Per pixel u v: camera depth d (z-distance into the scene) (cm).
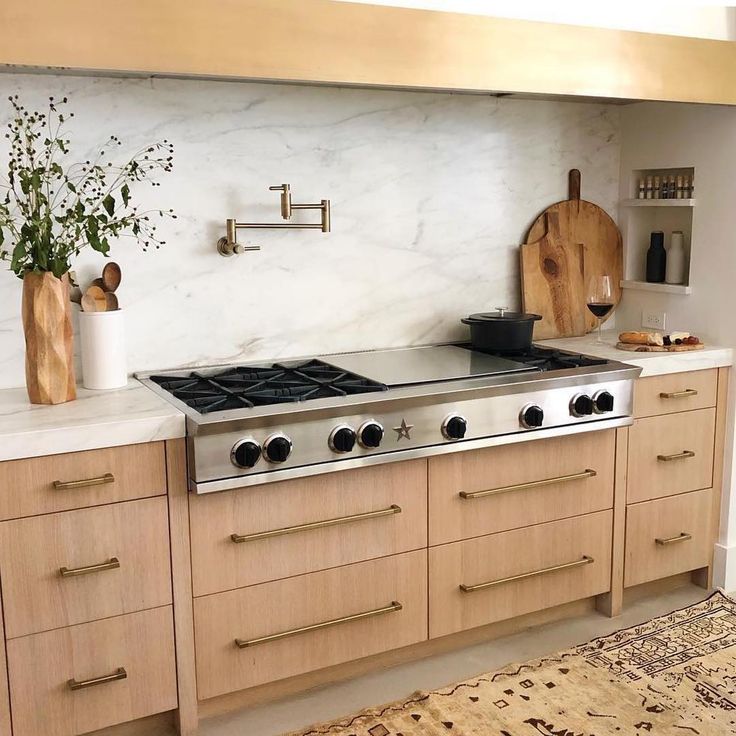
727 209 307
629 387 282
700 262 319
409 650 274
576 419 274
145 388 249
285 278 287
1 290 247
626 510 299
